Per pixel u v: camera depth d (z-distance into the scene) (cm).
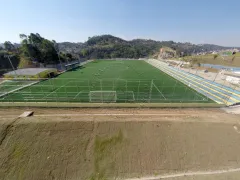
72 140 1288
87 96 2347
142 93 2553
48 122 1395
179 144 1291
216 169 1158
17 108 1903
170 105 2019
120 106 1980
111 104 2039
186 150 1259
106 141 1301
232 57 6625
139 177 1102
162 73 4653
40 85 3033
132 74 4450
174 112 1822
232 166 1180
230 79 3083
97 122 1427
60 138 1292
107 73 4603
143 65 6788
